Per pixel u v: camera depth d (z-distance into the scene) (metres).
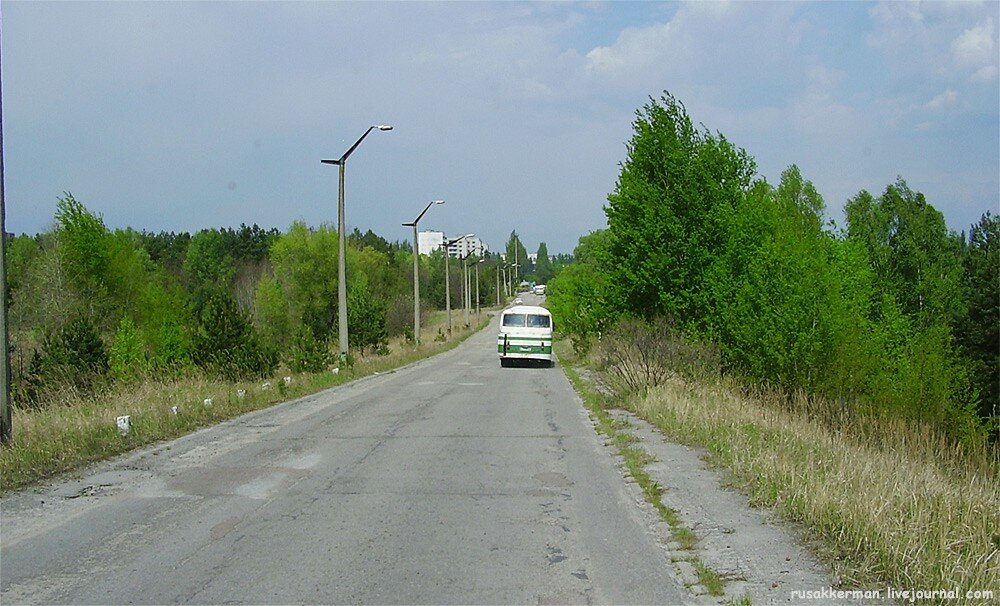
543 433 14.04
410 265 117.25
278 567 6.45
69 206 45.47
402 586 6.00
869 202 46.09
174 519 7.98
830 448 11.18
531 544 7.11
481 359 41.81
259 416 16.53
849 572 6.04
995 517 7.56
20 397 18.27
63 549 6.94
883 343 28.09
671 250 22.69
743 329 19.33
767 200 22.84
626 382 18.97
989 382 35.00
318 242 70.56
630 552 6.86
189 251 93.31
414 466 10.86
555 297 64.12
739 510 8.06
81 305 44.91
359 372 29.19
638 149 23.62
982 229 44.00
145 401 15.66
